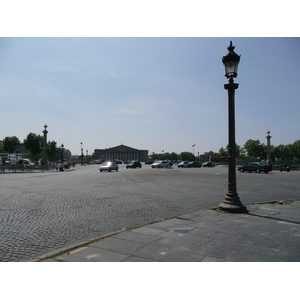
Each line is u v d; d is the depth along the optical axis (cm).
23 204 1115
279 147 10200
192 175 3175
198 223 754
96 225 768
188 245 555
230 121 954
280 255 500
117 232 656
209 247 543
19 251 541
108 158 17088
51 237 643
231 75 942
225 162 9362
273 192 1534
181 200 1240
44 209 1005
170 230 676
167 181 2295
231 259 480
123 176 3027
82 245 555
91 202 1174
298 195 1412
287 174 3522
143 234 637
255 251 521
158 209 1017
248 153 10125
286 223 756
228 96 955
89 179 2570
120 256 491
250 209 983
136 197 1332
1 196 1357
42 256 496
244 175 3262
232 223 755
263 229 688
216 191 1584
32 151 10981
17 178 2819
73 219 842
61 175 3409
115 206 1078
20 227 737
